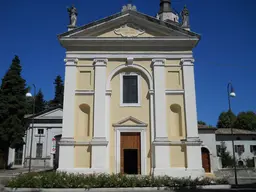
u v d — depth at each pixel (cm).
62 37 2284
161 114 2197
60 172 1933
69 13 2431
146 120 2231
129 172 2244
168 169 2081
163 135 2158
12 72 4788
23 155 5266
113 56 2308
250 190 1752
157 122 2183
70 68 2281
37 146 5309
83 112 2259
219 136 5478
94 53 2311
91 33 2328
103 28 2336
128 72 2312
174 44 2317
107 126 2205
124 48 2322
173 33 2319
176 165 2125
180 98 2256
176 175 2067
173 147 2159
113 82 2297
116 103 2258
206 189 1775
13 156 5284
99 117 2186
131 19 2348
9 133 4509
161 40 2298
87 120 2241
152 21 2328
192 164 2102
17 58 4912
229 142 5475
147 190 1711
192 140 2141
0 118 4603
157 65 2289
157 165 2097
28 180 1731
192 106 2217
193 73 2280
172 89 2266
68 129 2170
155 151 2122
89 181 1733
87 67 2300
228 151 5003
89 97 2248
